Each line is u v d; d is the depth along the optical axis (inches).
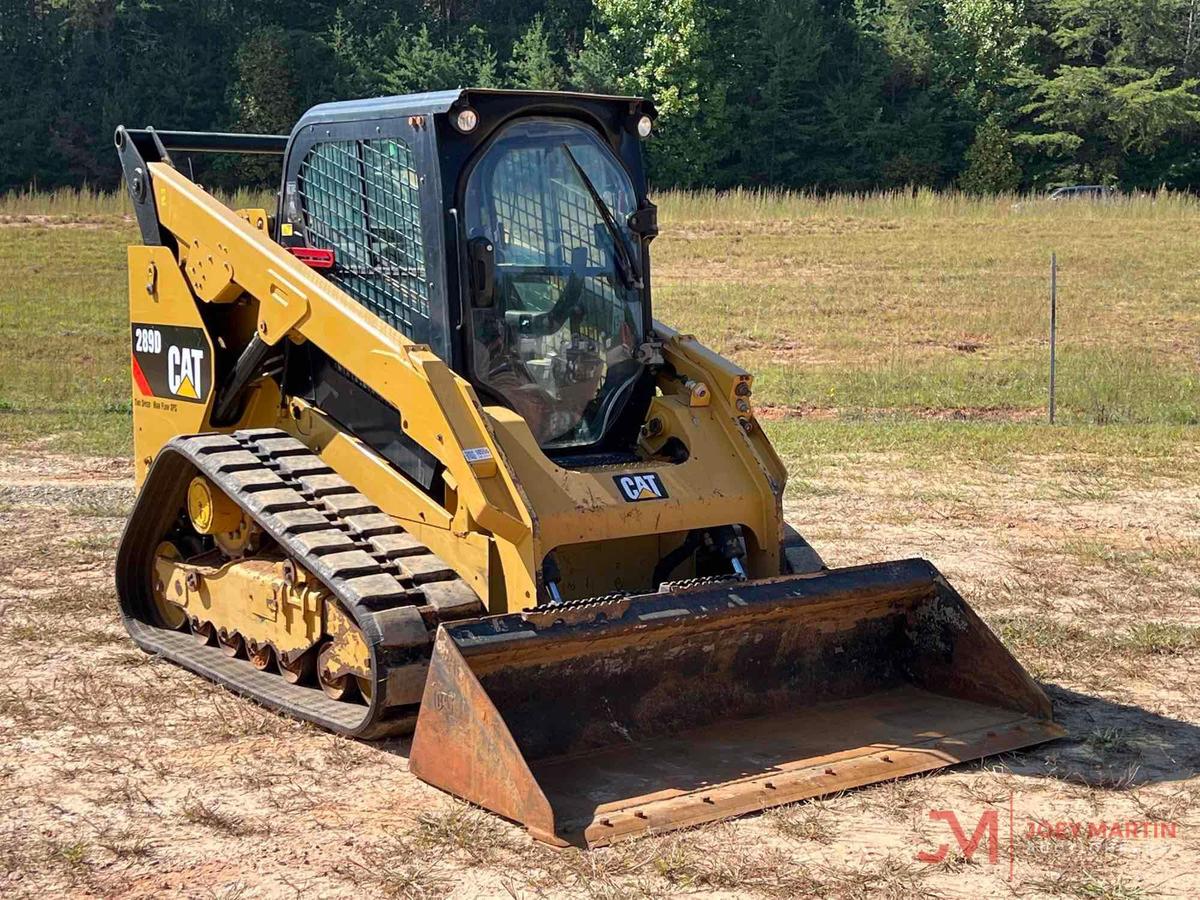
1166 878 185.6
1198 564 367.2
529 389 254.2
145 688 267.9
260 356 274.2
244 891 182.2
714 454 256.4
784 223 1279.5
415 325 253.8
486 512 223.1
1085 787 217.8
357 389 264.4
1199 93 2060.8
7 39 2106.3
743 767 219.6
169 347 299.6
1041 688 243.1
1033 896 180.2
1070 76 2033.7
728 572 257.3
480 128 246.8
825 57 2143.2
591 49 2129.7
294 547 241.8
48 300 939.3
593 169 262.4
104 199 1370.6
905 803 209.8
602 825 197.8
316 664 258.1
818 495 455.8
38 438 554.6
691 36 2059.5
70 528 403.5
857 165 2090.3
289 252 266.7
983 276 1033.5
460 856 191.5
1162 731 245.1
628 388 266.5
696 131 2075.5
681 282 1032.2
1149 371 759.1
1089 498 450.6
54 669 279.4
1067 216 1295.5
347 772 224.5
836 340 855.7
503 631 210.2
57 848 195.2
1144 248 1122.7
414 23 2317.9
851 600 244.1
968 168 2057.1
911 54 2087.8
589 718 227.1
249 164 1633.9
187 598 291.6
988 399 690.2
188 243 289.6
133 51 2144.4
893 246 1155.3
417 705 230.1
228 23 2183.8
